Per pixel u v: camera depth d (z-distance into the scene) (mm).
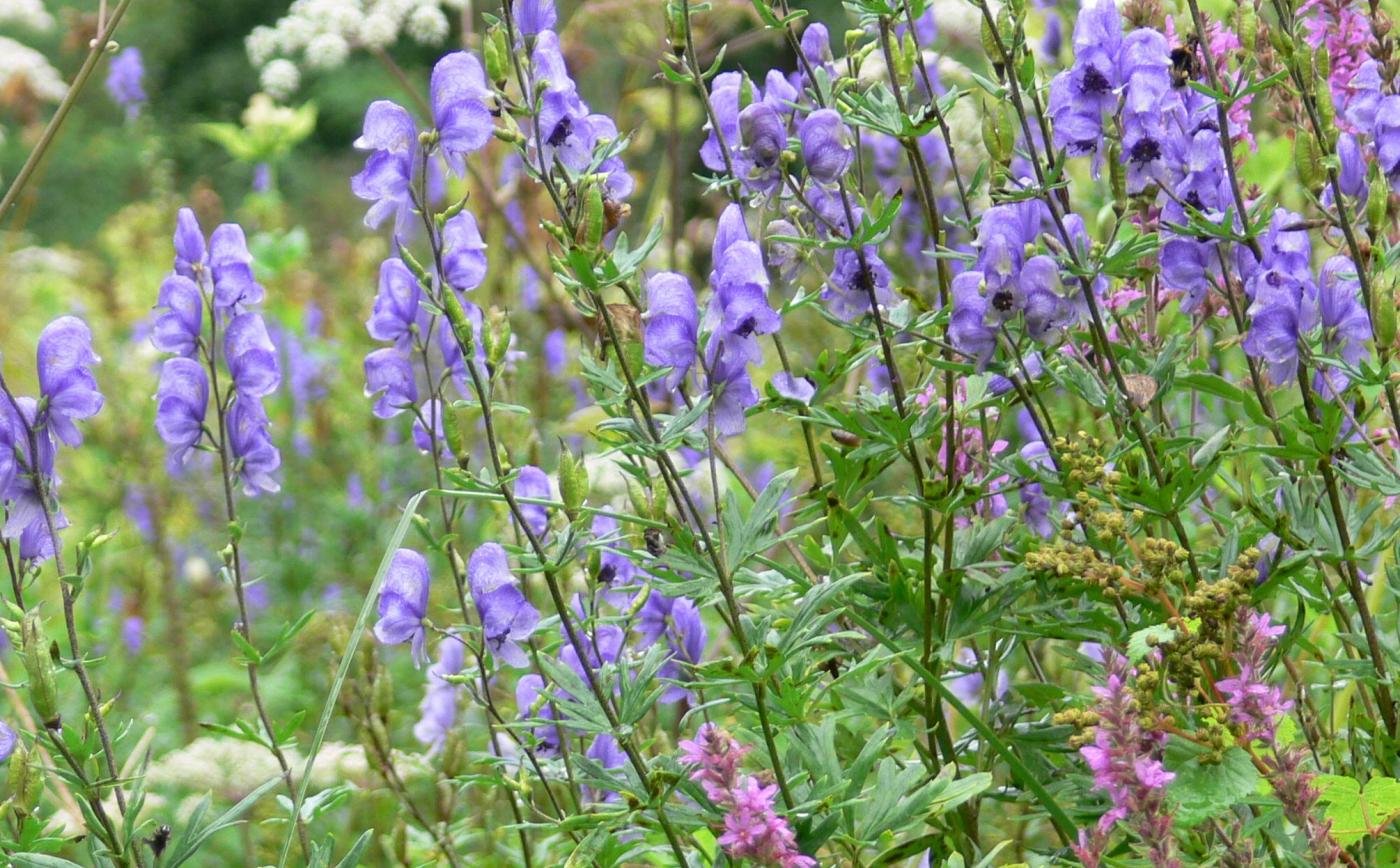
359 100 24859
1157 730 3637
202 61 29875
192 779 6195
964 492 4641
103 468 11000
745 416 4152
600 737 5062
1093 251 4469
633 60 9547
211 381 4711
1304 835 3941
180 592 10148
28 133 13164
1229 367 6676
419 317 4832
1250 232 4410
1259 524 4797
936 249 4703
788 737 4430
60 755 4188
